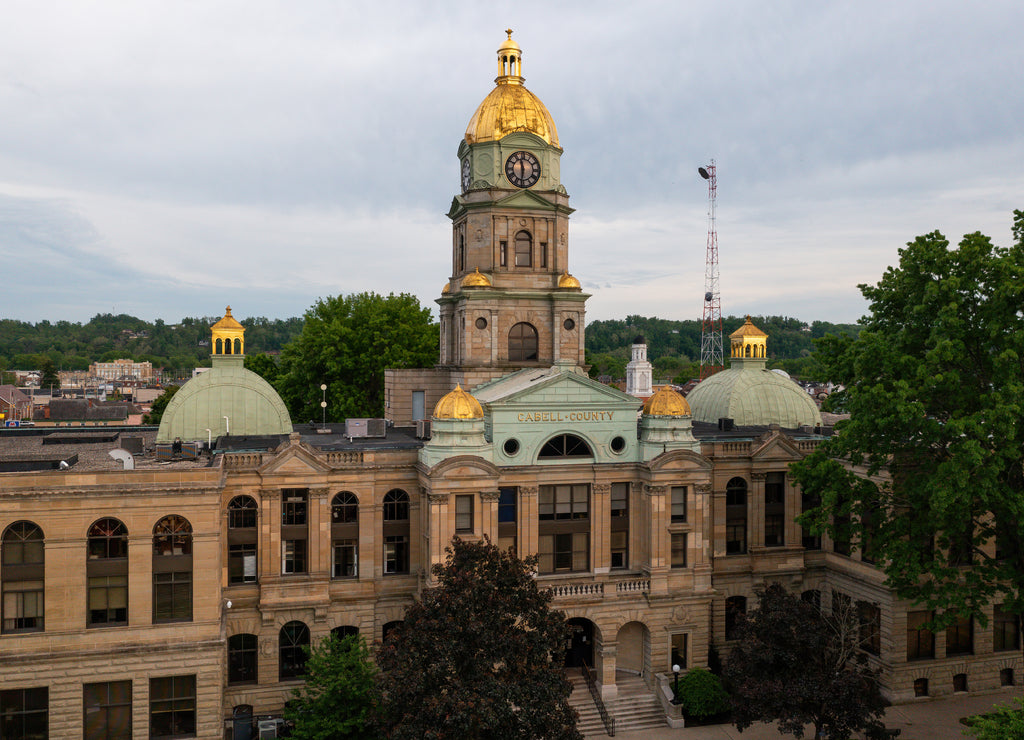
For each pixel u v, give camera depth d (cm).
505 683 3909
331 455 5450
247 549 5325
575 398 5700
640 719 5344
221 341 6525
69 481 4450
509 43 7000
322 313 9862
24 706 4431
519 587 4250
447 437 5397
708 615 5753
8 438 6712
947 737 4991
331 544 5481
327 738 4591
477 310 6725
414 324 9925
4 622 4406
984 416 4062
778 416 7288
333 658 4706
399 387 7169
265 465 5247
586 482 5747
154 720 4591
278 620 5312
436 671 3800
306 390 9856
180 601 4653
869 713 4547
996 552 5584
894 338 4781
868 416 4459
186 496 4609
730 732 5206
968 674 5647
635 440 5831
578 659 5794
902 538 5197
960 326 4328
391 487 5588
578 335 6962
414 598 5575
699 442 5778
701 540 5741
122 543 4562
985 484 3997
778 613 4750
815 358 5438
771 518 6228
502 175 6850
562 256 7038
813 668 4666
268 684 5278
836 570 6062
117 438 6481
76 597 4459
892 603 5478
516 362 6869
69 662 4441
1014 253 4416
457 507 5366
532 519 5616
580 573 5691
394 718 4138
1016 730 3366
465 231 7019
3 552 4394
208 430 6250
